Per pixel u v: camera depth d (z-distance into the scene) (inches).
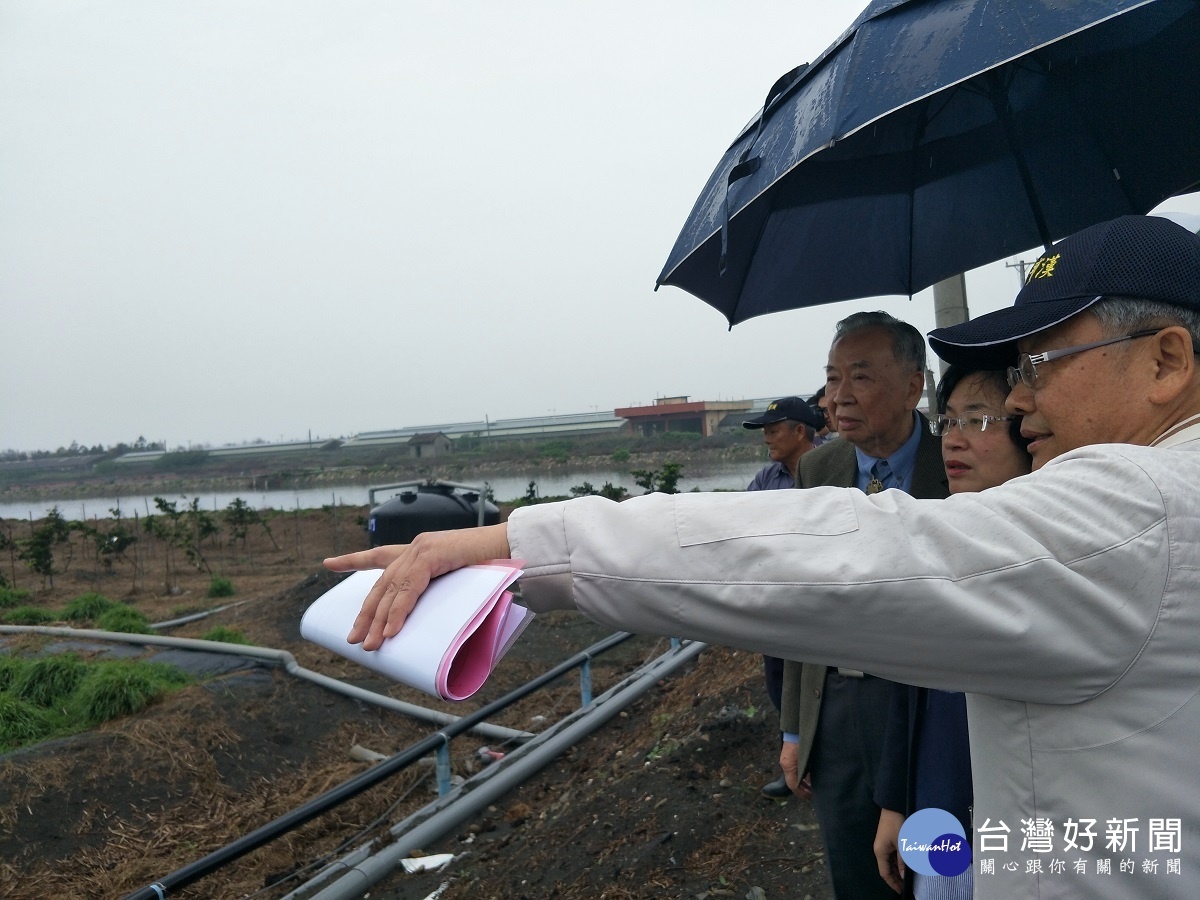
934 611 32.0
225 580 529.7
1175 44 77.2
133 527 896.3
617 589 35.5
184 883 110.6
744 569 34.1
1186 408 37.9
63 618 430.9
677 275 90.4
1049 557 31.7
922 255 103.9
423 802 202.4
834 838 85.7
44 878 170.9
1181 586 31.6
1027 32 50.8
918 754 67.9
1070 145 89.4
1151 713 32.2
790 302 105.0
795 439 162.6
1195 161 81.7
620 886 132.1
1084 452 35.0
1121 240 38.6
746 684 195.2
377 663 35.8
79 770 203.6
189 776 210.4
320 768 224.5
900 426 90.4
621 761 188.5
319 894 147.0
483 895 145.6
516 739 226.7
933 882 65.1
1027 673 32.6
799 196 93.3
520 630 36.7
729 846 135.9
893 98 54.2
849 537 33.9
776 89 69.7
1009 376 43.8
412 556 38.4
